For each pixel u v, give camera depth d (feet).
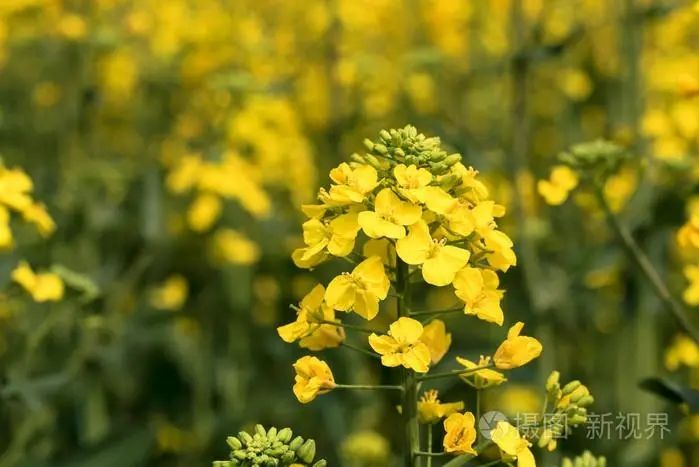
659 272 19.38
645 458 18.86
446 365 19.35
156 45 26.43
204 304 22.75
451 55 27.37
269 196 23.99
